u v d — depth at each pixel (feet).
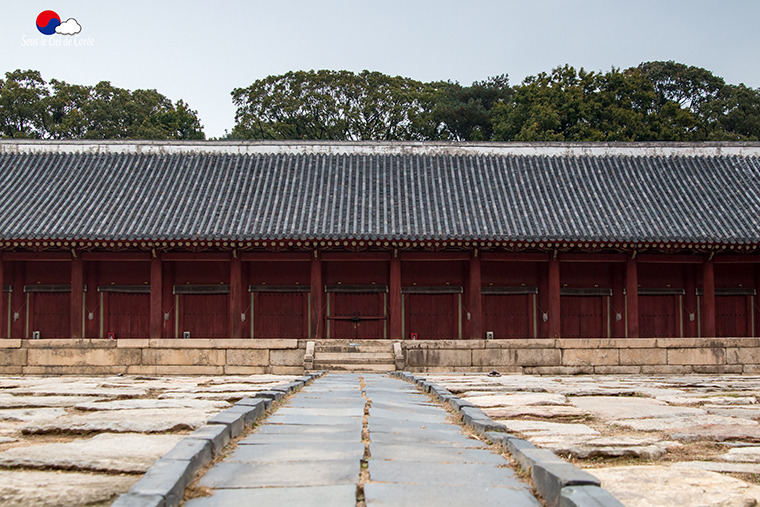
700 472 27.66
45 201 114.32
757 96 285.23
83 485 23.77
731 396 58.29
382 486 23.71
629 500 23.62
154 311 111.14
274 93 278.26
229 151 129.29
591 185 121.60
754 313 126.31
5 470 26.32
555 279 113.09
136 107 280.92
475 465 27.25
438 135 295.48
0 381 76.33
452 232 107.76
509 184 121.49
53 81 276.62
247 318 124.67
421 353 100.07
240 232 107.14
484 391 60.23
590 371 101.09
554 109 239.09
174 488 21.53
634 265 113.60
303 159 128.16
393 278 112.47
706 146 130.11
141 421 37.17
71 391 56.85
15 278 123.03
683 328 125.90
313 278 111.86
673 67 294.66
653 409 48.26
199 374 99.66
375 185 120.78
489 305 125.90
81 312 112.37
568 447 32.14
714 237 107.86
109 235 105.60
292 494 22.72
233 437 32.07
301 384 63.41
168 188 119.55
